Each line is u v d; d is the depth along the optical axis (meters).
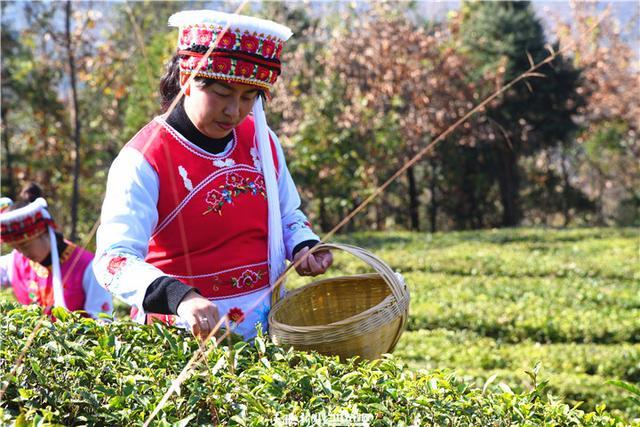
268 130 2.80
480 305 9.49
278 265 2.69
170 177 2.53
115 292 2.38
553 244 16.02
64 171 19.73
